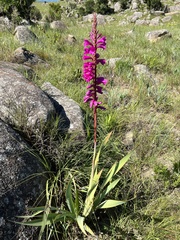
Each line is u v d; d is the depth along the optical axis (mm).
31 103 1318
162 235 1085
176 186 1340
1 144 1069
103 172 1312
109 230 1116
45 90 1738
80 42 4004
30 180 1070
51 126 1329
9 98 1320
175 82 2592
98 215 1189
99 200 1109
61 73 2412
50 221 981
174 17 9359
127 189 1308
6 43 3084
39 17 8219
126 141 1659
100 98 2055
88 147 1393
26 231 988
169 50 3555
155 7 10797
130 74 2539
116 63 2748
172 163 1507
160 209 1176
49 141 1287
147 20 8625
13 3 5723
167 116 2000
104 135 1511
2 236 933
